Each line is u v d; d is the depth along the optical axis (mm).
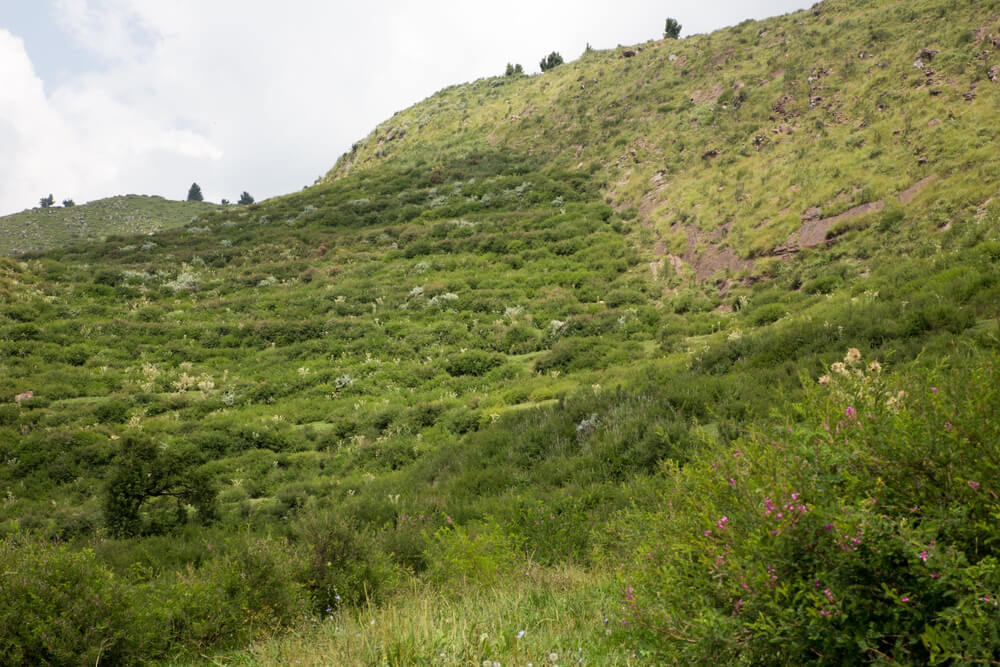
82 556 4566
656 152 46344
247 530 10570
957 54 31531
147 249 48219
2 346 25047
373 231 47031
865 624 1848
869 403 2346
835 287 21453
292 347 28234
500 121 72062
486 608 4230
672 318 26156
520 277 34875
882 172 26703
